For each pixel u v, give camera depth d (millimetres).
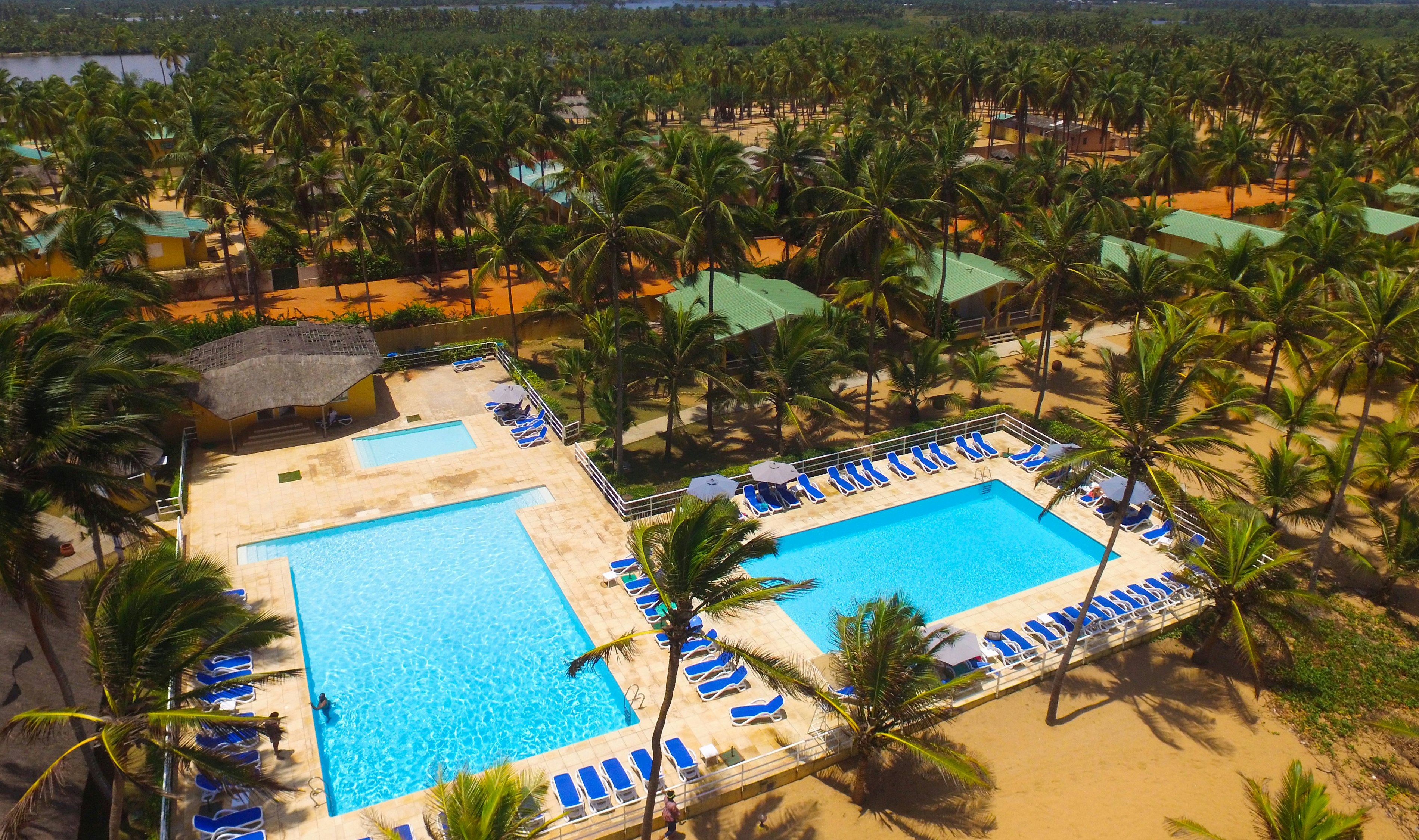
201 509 36531
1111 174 69312
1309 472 34125
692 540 19516
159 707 19125
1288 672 29438
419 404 46906
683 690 27656
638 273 67312
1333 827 18859
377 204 55531
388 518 36500
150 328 35500
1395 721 24062
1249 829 23562
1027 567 35062
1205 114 111938
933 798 24500
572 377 45375
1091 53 133875
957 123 59312
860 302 51156
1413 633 31422
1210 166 88312
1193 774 25469
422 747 25641
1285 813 19328
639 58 168000
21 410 19281
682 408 47906
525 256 49500
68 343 21906
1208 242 66750
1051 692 28594
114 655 17375
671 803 22938
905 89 111250
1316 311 40500
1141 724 27328
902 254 48094
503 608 31641
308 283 65875
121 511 21422
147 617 17781
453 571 33562
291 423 43344
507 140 68875
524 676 28484
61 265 58688
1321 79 118375
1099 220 60656
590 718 26891
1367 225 65625
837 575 34438
